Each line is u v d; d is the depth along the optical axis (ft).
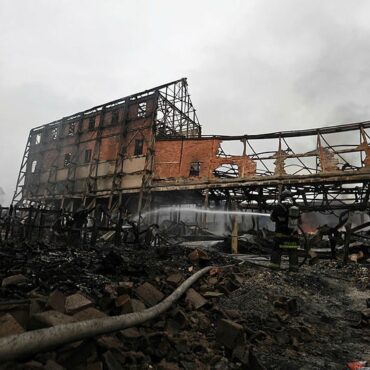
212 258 27.04
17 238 30.22
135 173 72.69
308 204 63.98
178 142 68.23
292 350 10.80
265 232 52.29
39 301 9.07
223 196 70.59
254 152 58.34
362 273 24.39
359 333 12.79
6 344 5.07
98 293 13.20
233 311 13.96
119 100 83.30
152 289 13.39
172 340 9.75
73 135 94.32
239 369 9.11
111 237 38.63
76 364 7.11
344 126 50.47
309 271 25.14
